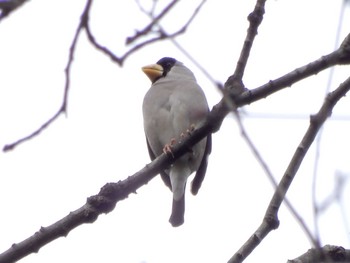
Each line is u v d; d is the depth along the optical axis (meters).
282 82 5.87
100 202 6.13
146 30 3.96
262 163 3.35
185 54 3.59
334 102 5.66
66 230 6.02
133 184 6.38
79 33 4.19
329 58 5.75
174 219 10.71
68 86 4.41
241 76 6.10
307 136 5.73
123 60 4.20
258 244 5.64
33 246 5.91
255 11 6.18
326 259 4.13
